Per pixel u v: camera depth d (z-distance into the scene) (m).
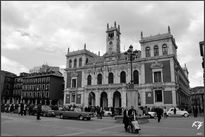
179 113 40.53
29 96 84.81
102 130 16.91
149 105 52.72
